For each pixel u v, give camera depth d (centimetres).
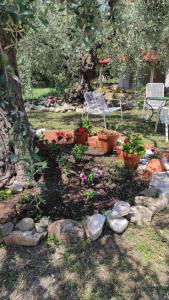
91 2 181
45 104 875
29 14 120
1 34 140
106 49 662
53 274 204
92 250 224
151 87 672
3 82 122
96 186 317
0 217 254
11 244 227
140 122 662
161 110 565
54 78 927
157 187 305
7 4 116
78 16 181
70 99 933
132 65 680
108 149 415
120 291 193
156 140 513
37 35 656
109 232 243
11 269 207
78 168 362
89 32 193
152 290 194
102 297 189
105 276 204
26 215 257
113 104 844
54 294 191
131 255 221
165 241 236
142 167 364
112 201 285
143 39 551
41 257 217
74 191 303
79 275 204
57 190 302
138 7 480
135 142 365
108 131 438
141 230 248
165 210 279
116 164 379
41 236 229
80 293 192
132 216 255
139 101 845
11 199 284
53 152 401
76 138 447
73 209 268
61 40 673
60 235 231
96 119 711
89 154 411
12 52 260
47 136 481
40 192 293
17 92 252
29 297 190
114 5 222
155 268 211
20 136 141
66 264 212
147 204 276
